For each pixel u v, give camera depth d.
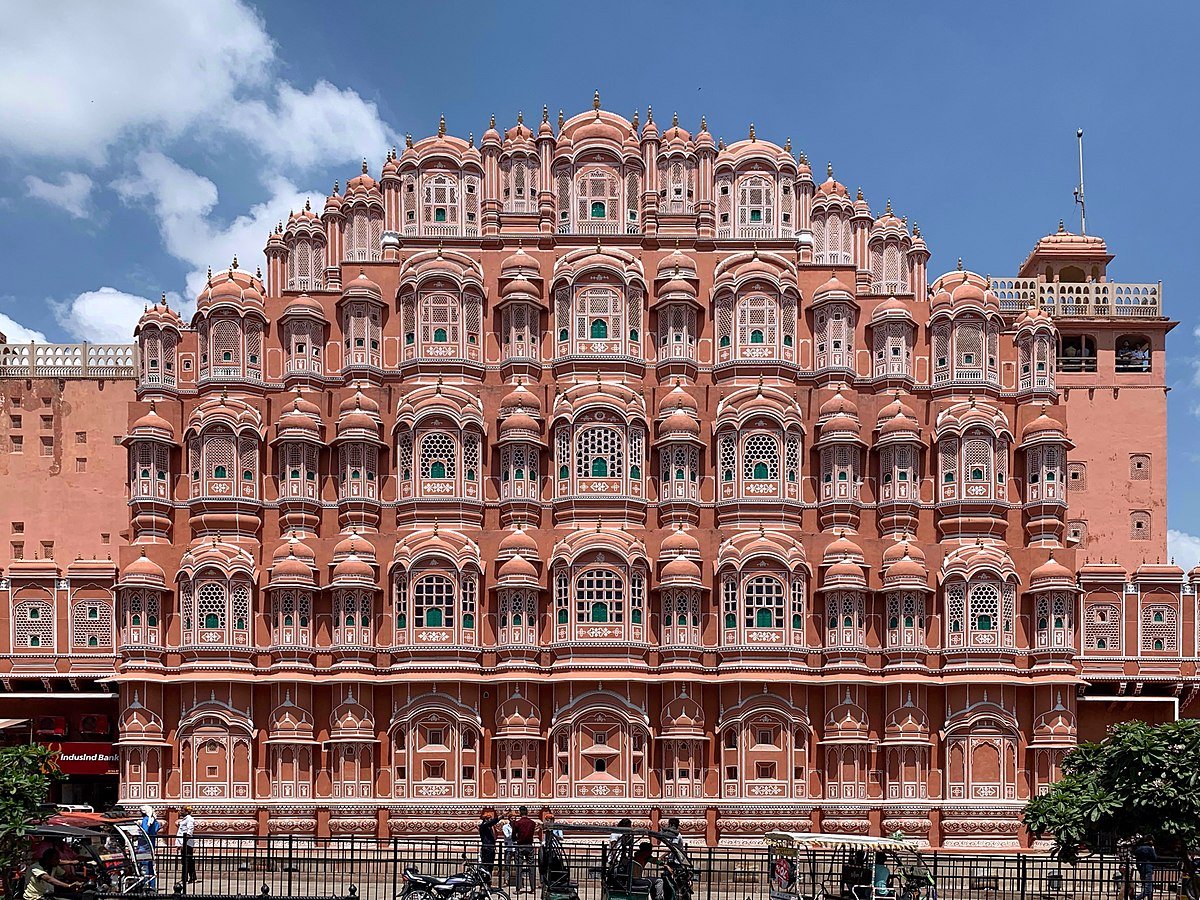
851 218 80.81
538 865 49.62
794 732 67.00
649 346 73.75
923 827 66.62
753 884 51.81
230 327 72.62
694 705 66.75
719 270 74.56
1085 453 84.62
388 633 68.00
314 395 71.69
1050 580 68.62
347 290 73.00
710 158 77.44
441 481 70.06
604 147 76.81
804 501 71.31
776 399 71.31
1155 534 83.81
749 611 68.00
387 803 65.75
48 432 84.44
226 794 65.75
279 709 66.69
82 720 72.00
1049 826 49.94
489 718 67.31
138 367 73.69
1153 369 85.88
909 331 74.00
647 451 71.31
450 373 72.50
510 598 67.56
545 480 71.00
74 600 71.94
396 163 77.81
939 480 71.75
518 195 76.75
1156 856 49.72
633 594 67.81
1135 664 72.06
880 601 69.19
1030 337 74.25
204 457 70.19
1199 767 47.28
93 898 37.22
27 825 41.31
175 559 68.50
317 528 70.50
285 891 52.75
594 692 66.75
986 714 67.56
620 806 65.81
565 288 73.19
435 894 45.03
